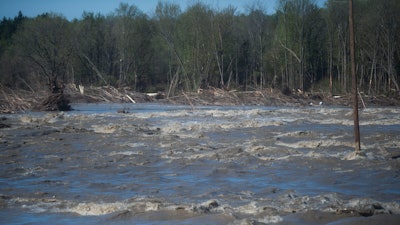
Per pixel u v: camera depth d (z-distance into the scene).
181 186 16.25
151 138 27.78
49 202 14.23
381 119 39.31
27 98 53.78
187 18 76.75
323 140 26.20
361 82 71.38
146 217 12.17
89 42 86.62
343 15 72.50
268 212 12.29
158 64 91.62
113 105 59.84
